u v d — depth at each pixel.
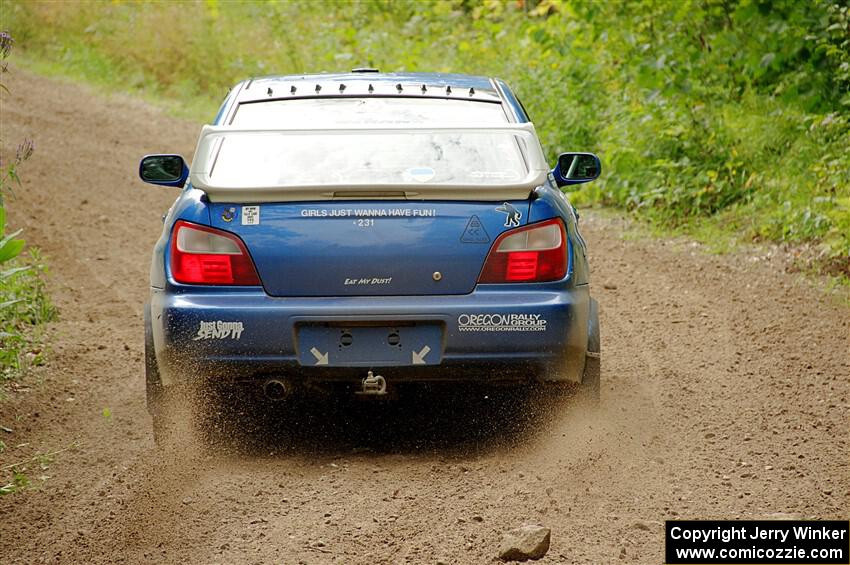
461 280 18.28
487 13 65.12
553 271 18.45
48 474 18.55
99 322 29.77
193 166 19.03
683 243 38.50
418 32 73.38
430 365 18.22
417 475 18.20
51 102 68.75
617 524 15.94
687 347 26.16
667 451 19.14
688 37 48.94
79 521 16.39
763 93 47.34
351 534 15.64
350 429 20.83
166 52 79.50
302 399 22.50
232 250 18.28
